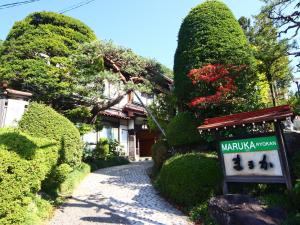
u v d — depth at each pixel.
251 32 13.54
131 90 13.01
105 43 12.82
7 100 10.13
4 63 12.13
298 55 9.45
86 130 12.96
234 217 5.44
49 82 12.02
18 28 13.23
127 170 13.78
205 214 6.47
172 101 13.40
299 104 8.54
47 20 13.78
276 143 6.05
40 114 8.29
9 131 6.54
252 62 10.46
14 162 4.95
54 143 7.36
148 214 7.12
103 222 6.50
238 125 6.44
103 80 13.09
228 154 6.76
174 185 7.73
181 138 10.46
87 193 9.14
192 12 11.88
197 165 7.55
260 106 9.62
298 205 5.49
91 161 14.66
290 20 8.52
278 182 5.87
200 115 10.45
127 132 20.62
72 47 13.63
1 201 4.64
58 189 8.64
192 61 10.91
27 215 5.54
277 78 13.64
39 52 12.72
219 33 10.91
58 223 6.35
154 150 12.09
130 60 13.23
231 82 9.41
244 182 6.41
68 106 13.71
